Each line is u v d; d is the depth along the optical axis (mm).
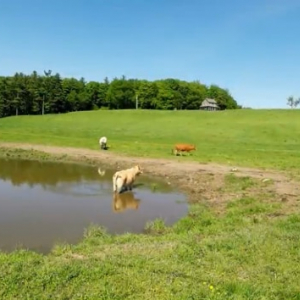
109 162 27953
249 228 11758
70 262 8680
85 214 14469
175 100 120125
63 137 43406
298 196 17438
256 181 20891
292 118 62969
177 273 8156
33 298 6961
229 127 54719
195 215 14352
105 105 121312
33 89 98188
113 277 7816
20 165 26734
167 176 23094
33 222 13172
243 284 7641
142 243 10477
